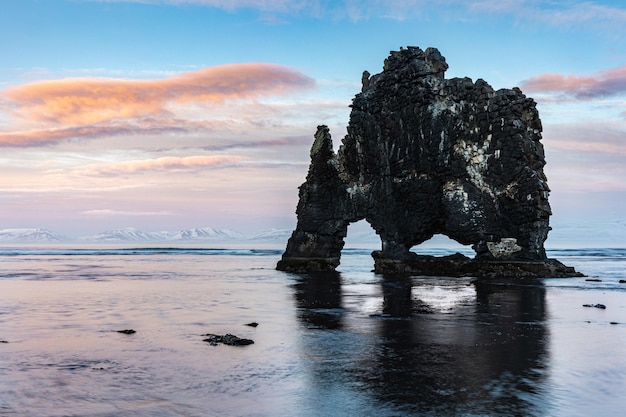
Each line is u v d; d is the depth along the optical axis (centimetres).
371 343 2080
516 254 4922
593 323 2512
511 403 1363
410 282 4553
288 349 1978
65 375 1645
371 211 5744
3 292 4038
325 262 6097
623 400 1388
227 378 1605
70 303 3359
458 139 5153
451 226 5144
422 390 1472
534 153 4944
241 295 3744
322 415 1295
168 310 3025
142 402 1396
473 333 2273
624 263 8506
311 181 6212
